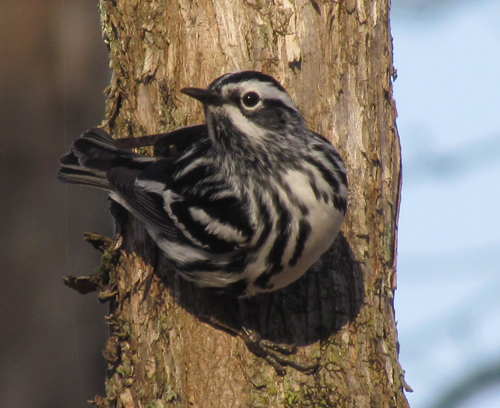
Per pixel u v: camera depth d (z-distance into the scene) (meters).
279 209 10.05
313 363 10.47
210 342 10.70
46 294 14.35
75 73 15.12
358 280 10.84
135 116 11.50
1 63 14.84
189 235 10.40
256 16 11.39
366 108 11.34
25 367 14.11
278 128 10.14
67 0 15.28
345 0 11.43
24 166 14.63
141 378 10.71
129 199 10.85
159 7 11.53
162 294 10.93
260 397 10.41
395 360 10.84
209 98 10.17
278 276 10.34
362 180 11.16
